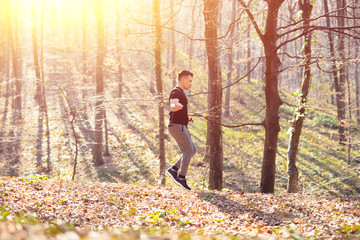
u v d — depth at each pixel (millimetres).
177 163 6004
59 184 7297
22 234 2246
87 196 6254
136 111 30609
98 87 21531
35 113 29750
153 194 6828
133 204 5879
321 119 31953
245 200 6609
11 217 3496
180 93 5754
